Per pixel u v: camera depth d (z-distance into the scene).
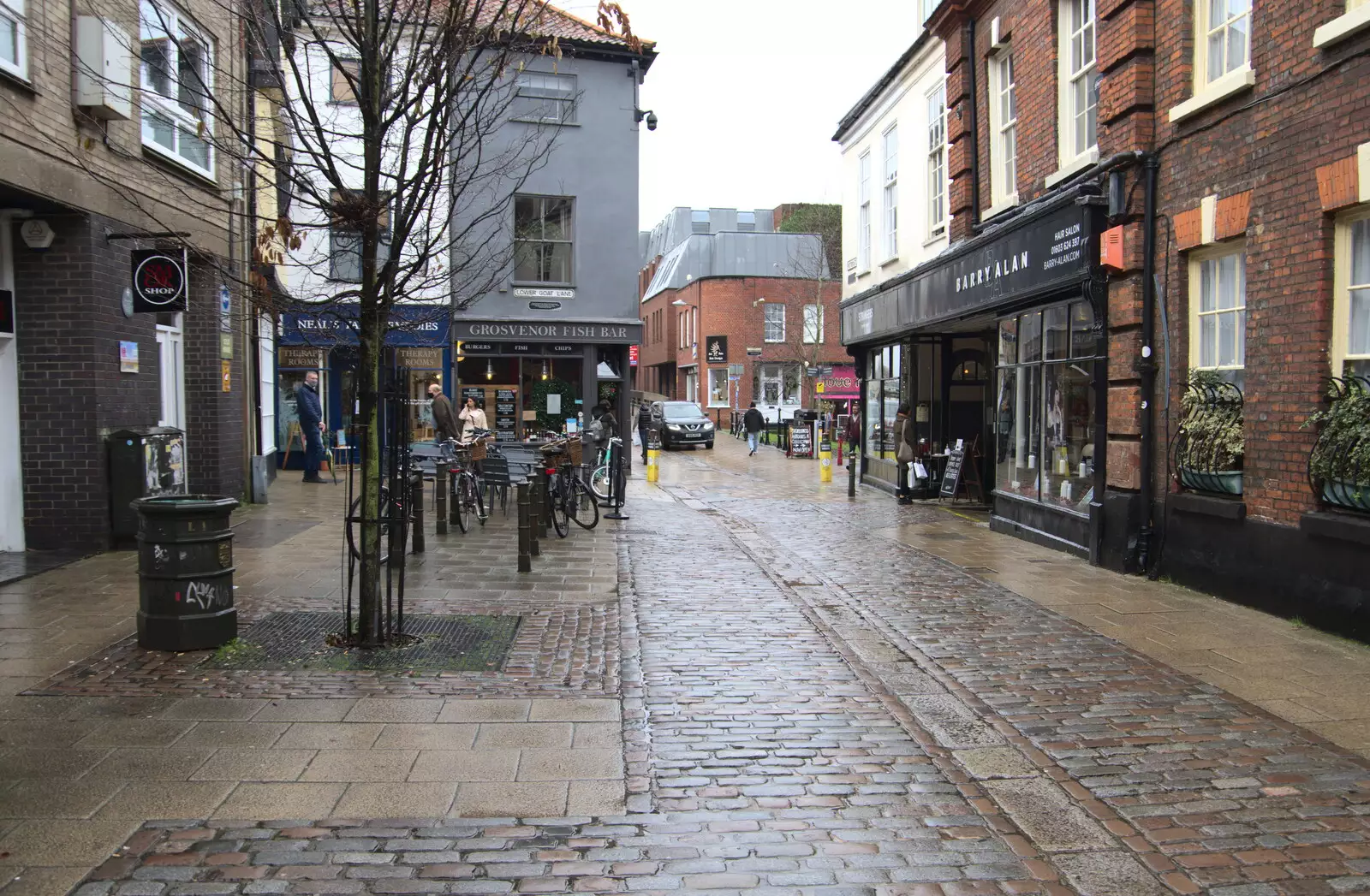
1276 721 5.44
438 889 3.53
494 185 19.12
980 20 14.34
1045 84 12.08
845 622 7.78
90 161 9.43
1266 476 7.97
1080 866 3.80
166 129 11.28
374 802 4.21
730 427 47.34
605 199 22.31
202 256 6.72
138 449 9.77
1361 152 6.89
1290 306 7.68
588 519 13.95
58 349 9.55
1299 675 6.29
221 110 6.49
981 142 14.50
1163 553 9.48
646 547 11.50
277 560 9.67
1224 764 4.81
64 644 6.47
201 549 6.34
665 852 3.84
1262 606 8.03
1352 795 4.45
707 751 4.91
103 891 3.47
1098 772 4.72
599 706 5.48
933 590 9.05
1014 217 12.86
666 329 61.66
